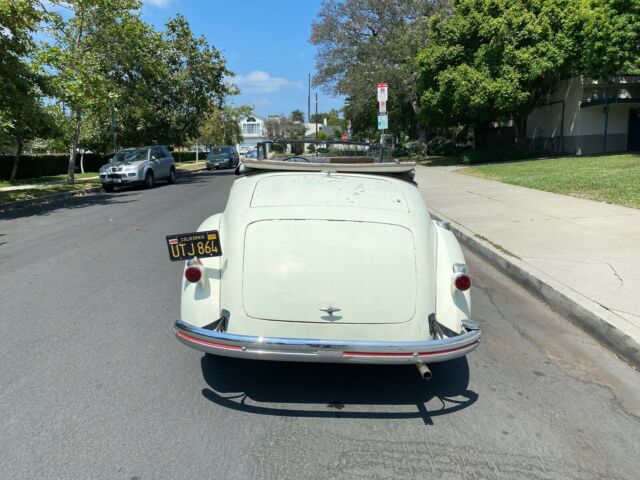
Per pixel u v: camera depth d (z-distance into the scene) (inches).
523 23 860.0
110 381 151.6
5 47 574.6
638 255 260.5
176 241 140.1
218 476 110.0
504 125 1189.1
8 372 156.6
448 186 619.8
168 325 196.2
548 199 454.6
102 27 816.3
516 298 231.6
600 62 800.3
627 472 113.0
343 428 129.6
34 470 111.0
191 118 1193.4
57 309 213.9
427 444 122.9
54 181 950.4
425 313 136.6
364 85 1251.8
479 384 153.3
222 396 144.4
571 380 155.6
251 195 155.2
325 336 134.4
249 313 135.2
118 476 109.4
